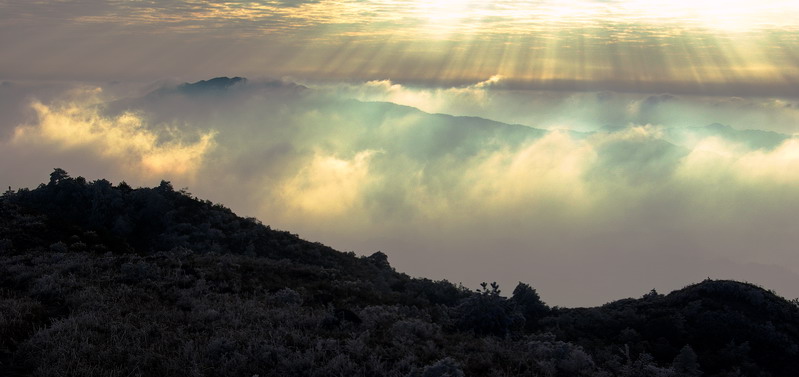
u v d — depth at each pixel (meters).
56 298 19.42
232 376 14.19
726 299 27.58
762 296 27.39
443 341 18.66
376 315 21.00
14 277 22.16
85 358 14.27
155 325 17.06
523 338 22.56
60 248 31.67
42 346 14.75
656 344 24.19
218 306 19.97
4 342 15.00
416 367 15.02
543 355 17.89
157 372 14.04
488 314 23.03
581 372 16.88
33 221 35.72
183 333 16.75
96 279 22.25
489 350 17.95
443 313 25.69
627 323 26.69
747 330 24.86
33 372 13.36
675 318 26.05
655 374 18.33
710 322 25.56
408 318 21.98
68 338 15.34
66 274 22.91
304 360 14.87
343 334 17.94
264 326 17.91
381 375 14.61
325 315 19.23
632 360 22.31
